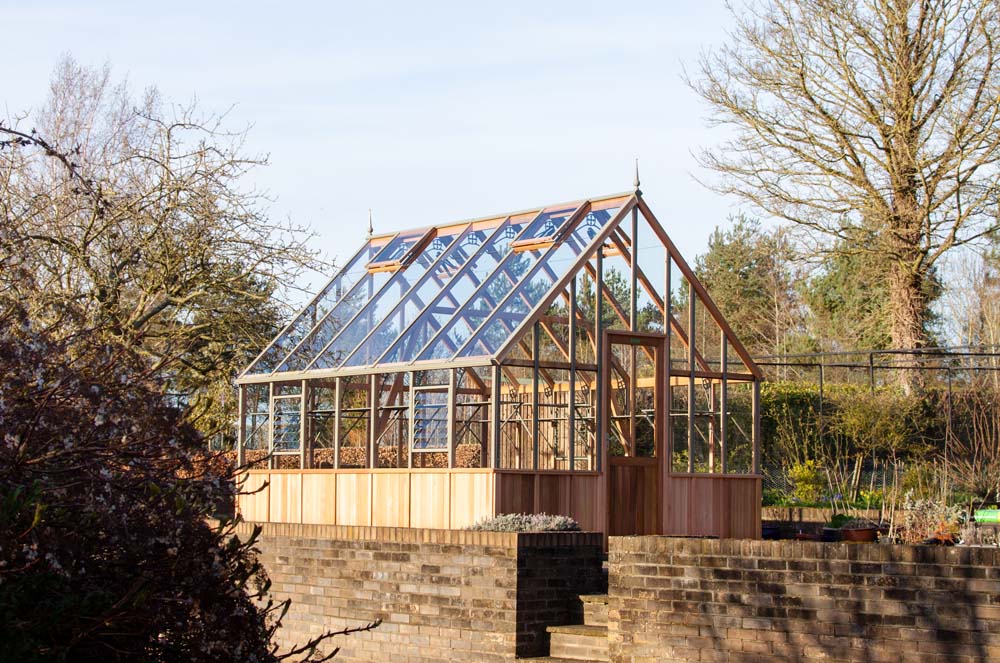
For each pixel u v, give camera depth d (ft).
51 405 21.12
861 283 137.39
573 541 46.11
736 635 36.91
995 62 95.20
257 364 73.51
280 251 85.25
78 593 20.94
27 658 19.70
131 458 21.81
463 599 45.68
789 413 92.38
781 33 102.12
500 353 56.24
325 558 51.37
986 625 32.40
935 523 55.21
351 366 65.77
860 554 34.78
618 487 60.08
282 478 67.77
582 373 61.16
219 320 84.99
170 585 21.89
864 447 89.35
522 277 61.46
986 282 144.97
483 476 55.36
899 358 102.94
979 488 81.25
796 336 151.33
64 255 79.87
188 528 22.08
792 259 107.04
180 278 84.12
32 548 19.57
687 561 38.19
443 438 60.34
